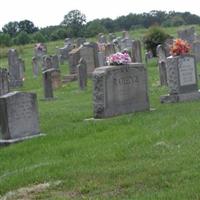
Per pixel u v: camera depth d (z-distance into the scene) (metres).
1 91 27.39
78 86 29.89
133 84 17.45
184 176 9.19
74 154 12.20
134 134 13.47
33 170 11.17
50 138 14.52
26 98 15.13
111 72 16.86
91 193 9.20
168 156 10.75
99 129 14.87
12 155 13.21
